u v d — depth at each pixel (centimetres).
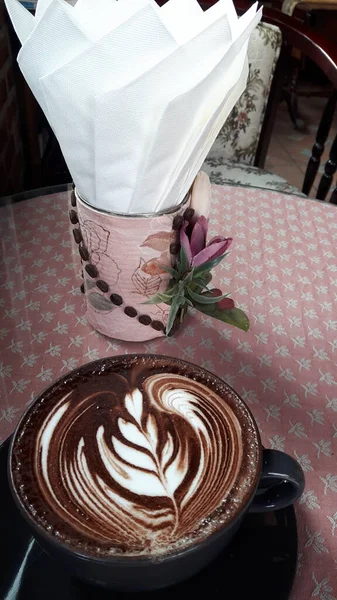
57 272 62
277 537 35
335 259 68
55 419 34
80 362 51
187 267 47
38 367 50
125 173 41
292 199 79
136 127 39
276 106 131
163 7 45
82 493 30
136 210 44
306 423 46
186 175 44
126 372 37
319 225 74
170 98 38
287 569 34
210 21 44
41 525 28
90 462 32
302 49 114
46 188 78
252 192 80
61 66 37
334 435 46
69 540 27
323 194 122
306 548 37
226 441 33
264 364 52
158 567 26
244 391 49
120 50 36
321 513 39
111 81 37
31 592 32
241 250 68
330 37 244
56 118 41
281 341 55
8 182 138
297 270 65
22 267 63
